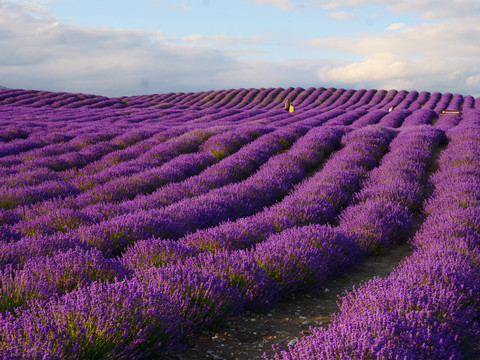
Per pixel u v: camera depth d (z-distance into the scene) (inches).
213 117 1261.1
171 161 482.0
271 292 160.6
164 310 119.6
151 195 339.3
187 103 2571.4
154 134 719.1
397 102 2422.5
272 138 627.5
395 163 418.9
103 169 474.9
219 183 388.8
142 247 183.6
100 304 113.7
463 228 211.5
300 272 173.6
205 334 139.7
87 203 322.0
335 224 287.0
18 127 786.8
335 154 539.5
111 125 914.1
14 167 465.1
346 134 651.5
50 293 137.3
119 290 120.9
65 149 578.9
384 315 114.0
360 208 275.4
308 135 660.1
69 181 416.2
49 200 312.0
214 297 138.7
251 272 161.8
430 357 103.6
